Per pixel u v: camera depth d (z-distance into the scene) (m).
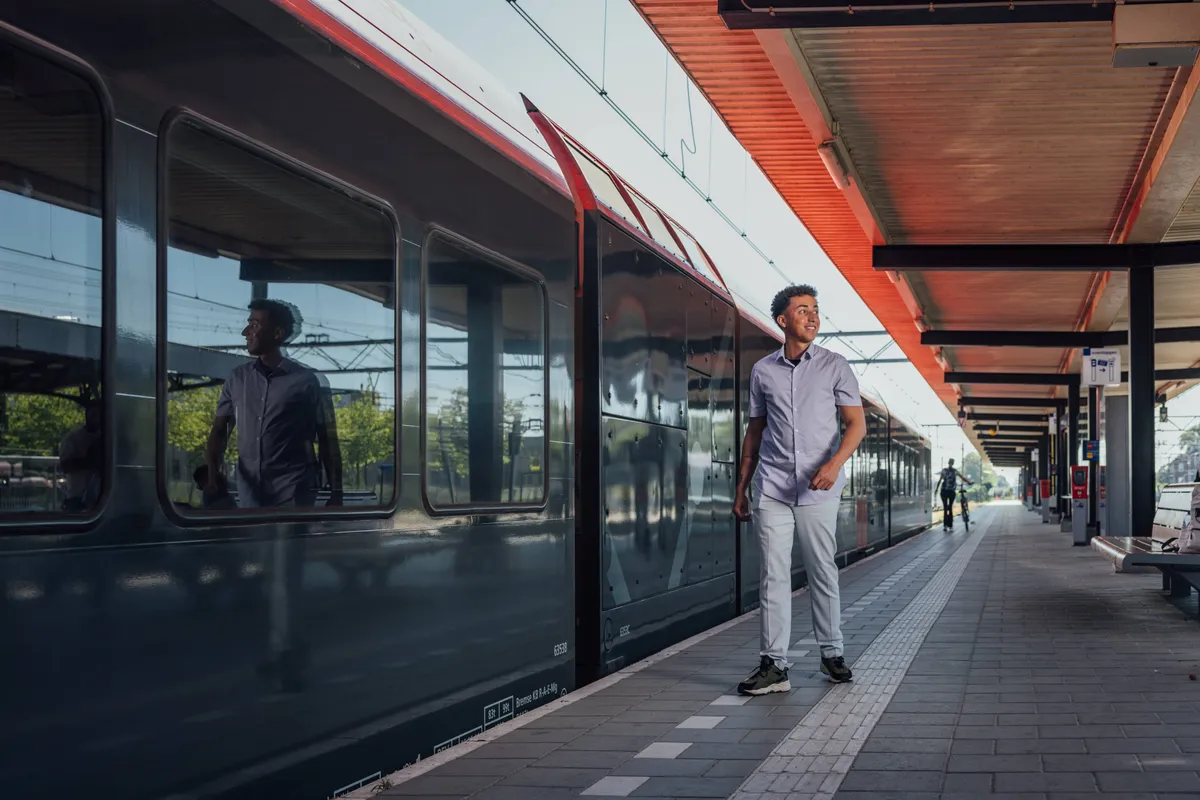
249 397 3.62
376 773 4.33
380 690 4.36
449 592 4.96
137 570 3.11
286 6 3.93
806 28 9.66
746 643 8.58
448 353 5.02
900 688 6.45
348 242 4.23
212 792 3.37
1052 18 8.95
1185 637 8.72
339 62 4.25
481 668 5.28
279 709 3.71
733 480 10.66
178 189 3.32
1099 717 5.55
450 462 5.02
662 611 8.24
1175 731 5.19
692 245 10.10
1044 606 11.30
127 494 3.09
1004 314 25.91
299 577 3.83
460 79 5.53
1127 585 13.86
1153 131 12.71
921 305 24.83
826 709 5.83
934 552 22.47
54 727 2.82
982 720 5.50
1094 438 26.48
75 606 2.90
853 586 14.10
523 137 6.18
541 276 6.19
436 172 4.98
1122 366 30.61
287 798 3.74
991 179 14.78
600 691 6.44
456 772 4.55
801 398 6.40
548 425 6.20
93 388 2.99
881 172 14.59
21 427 2.78
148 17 3.23
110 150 3.07
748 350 11.54
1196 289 22.19
